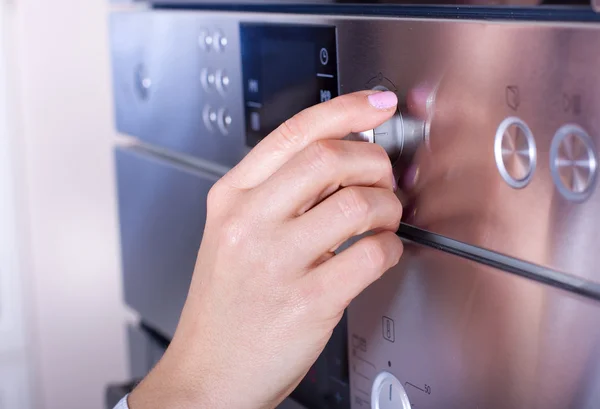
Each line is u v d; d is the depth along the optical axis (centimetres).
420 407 38
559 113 28
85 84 117
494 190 31
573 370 29
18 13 111
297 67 42
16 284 117
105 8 116
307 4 43
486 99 31
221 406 40
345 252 36
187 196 57
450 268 35
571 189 27
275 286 37
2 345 118
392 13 37
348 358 43
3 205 115
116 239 121
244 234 37
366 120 35
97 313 123
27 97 114
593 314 28
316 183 35
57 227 119
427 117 34
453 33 32
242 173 38
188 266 59
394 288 39
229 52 49
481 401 34
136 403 44
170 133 59
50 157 117
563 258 28
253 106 47
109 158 119
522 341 31
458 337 35
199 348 41
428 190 35
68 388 124
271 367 39
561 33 27
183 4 59
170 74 58
